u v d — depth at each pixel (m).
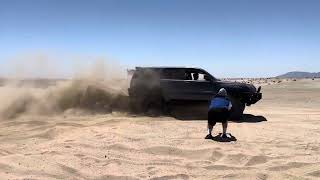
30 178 7.52
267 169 8.73
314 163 9.09
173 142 11.07
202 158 9.71
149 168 8.62
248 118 17.36
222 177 8.12
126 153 9.91
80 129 13.17
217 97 11.85
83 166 8.55
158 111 17.72
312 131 13.47
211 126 11.81
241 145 10.86
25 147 10.37
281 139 11.85
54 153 9.48
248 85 17.20
